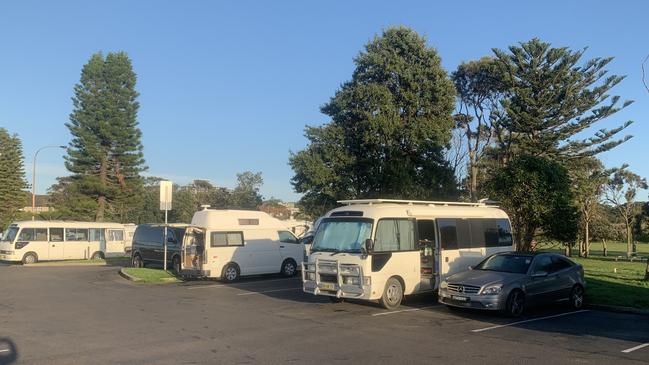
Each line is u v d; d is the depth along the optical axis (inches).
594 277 799.7
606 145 1720.0
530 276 525.0
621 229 2298.2
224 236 832.9
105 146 2222.0
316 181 1417.3
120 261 1321.4
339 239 555.8
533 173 891.4
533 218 890.7
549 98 1684.3
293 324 457.7
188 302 593.3
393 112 1391.5
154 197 2955.2
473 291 502.6
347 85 1480.1
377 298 527.5
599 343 389.7
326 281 553.0
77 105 2190.0
